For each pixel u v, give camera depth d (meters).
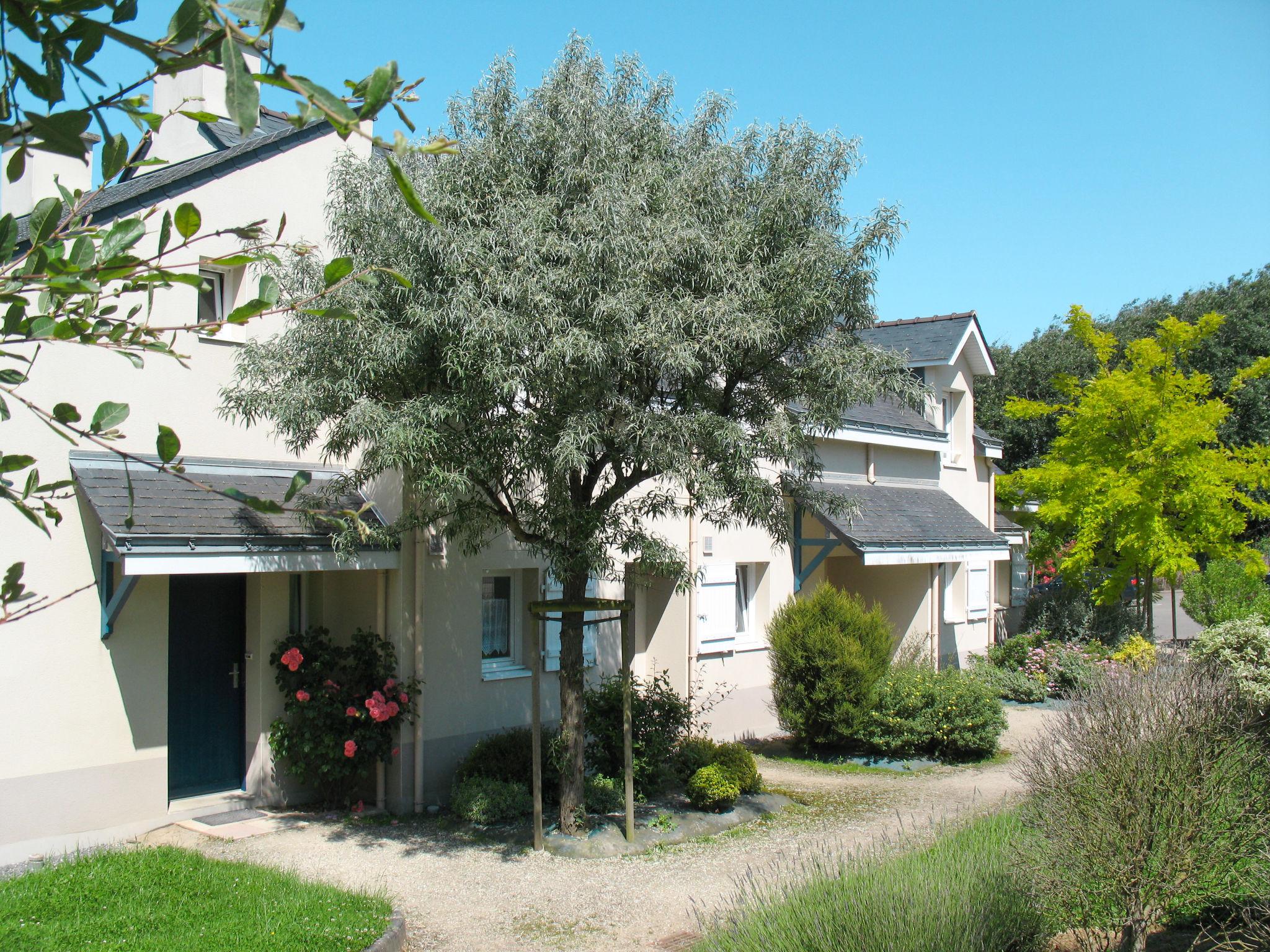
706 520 9.41
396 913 6.79
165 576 8.80
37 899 6.44
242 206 9.51
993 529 21.06
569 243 7.57
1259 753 6.20
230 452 9.37
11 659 7.77
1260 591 25.25
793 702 13.35
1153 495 17.64
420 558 10.06
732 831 9.52
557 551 8.24
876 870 5.92
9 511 7.79
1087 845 5.64
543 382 7.55
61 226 2.39
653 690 10.92
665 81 9.08
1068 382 19.25
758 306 8.27
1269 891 5.68
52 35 2.00
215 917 6.24
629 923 7.00
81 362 8.28
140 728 8.59
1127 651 18.06
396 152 1.71
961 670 15.60
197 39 2.04
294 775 9.78
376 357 7.55
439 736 10.30
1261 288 33.94
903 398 8.87
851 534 14.60
